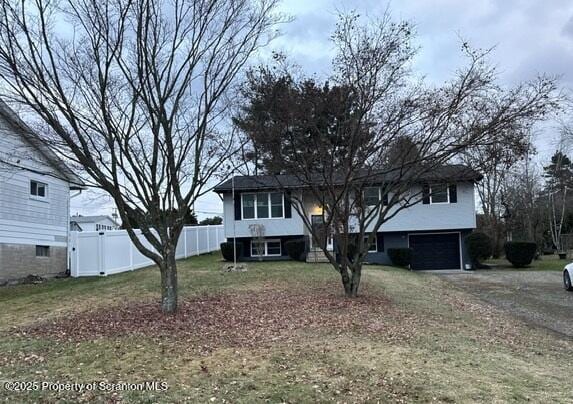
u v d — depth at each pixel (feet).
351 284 41.88
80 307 38.63
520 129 36.68
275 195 88.38
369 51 36.14
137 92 32.01
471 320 35.47
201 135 34.76
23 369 21.70
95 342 26.14
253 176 67.72
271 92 37.60
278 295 43.09
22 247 60.59
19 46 29.58
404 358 22.81
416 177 41.93
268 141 38.78
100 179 31.42
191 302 38.60
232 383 19.57
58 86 29.78
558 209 141.08
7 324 33.12
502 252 112.68
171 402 17.75
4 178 57.06
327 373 20.65
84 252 63.67
